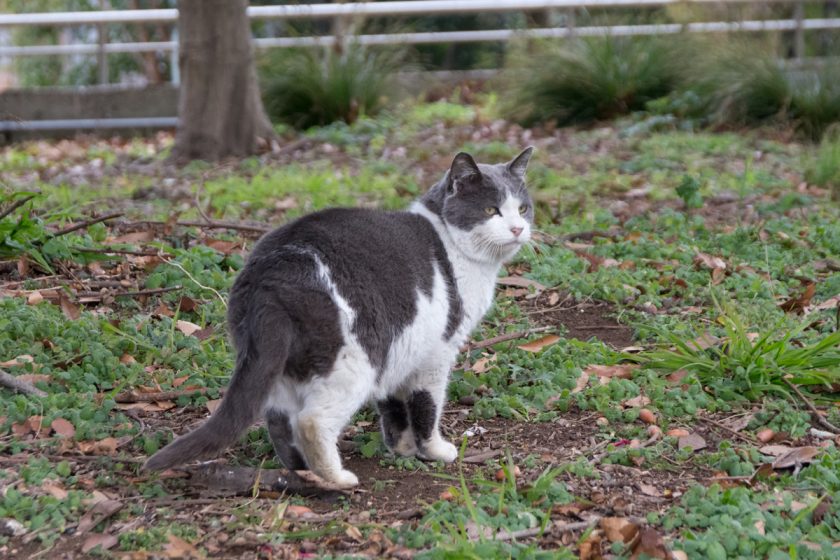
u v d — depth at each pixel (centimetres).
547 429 605
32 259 784
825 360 667
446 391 636
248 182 1284
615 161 1355
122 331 679
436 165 1321
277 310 485
